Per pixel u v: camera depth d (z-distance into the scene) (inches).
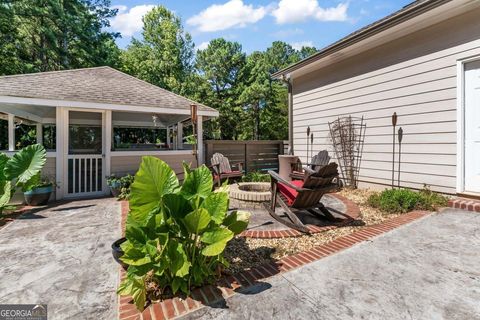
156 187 87.7
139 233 81.1
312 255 109.1
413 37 203.9
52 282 93.2
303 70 312.2
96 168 255.3
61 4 578.2
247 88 845.8
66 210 196.5
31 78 258.5
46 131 491.5
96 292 86.8
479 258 102.0
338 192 241.1
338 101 276.1
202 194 93.8
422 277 90.0
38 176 201.2
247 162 359.3
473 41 170.4
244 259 108.0
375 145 237.3
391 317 71.1
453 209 163.3
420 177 201.9
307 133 321.7
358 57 251.3
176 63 883.4
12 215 183.0
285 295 81.9
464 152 178.4
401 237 124.3
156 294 83.7
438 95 189.6
